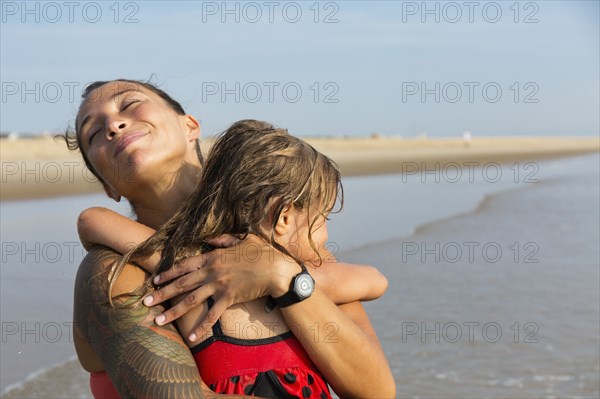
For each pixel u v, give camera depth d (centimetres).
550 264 940
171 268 213
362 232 1243
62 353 571
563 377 528
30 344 586
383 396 221
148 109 240
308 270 231
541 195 2000
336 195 238
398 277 851
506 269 901
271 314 211
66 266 885
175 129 243
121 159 236
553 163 4156
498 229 1294
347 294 234
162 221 244
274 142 225
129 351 200
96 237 220
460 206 1698
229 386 204
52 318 661
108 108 242
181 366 198
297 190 221
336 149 6397
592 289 789
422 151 6153
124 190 242
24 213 1447
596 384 513
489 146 8725
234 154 222
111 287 206
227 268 207
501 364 552
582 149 7556
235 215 218
